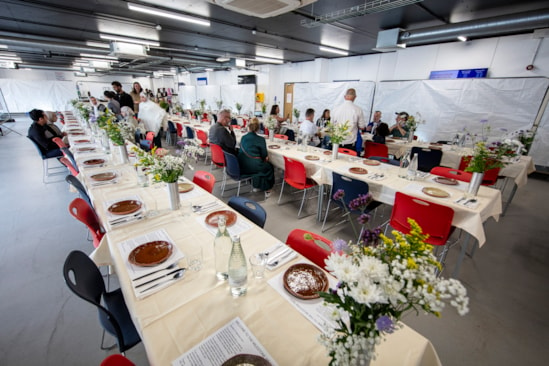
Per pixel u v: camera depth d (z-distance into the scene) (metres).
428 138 5.97
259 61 9.37
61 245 2.32
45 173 4.28
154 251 1.14
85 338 1.46
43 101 12.20
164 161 1.46
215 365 0.67
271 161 3.62
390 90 6.55
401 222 1.96
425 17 3.98
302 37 5.53
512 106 4.74
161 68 12.20
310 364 0.68
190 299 0.89
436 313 0.48
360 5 3.46
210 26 4.81
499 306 1.75
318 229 2.72
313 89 8.46
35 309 1.64
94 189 1.90
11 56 9.08
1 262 2.07
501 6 3.46
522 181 3.00
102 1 3.56
